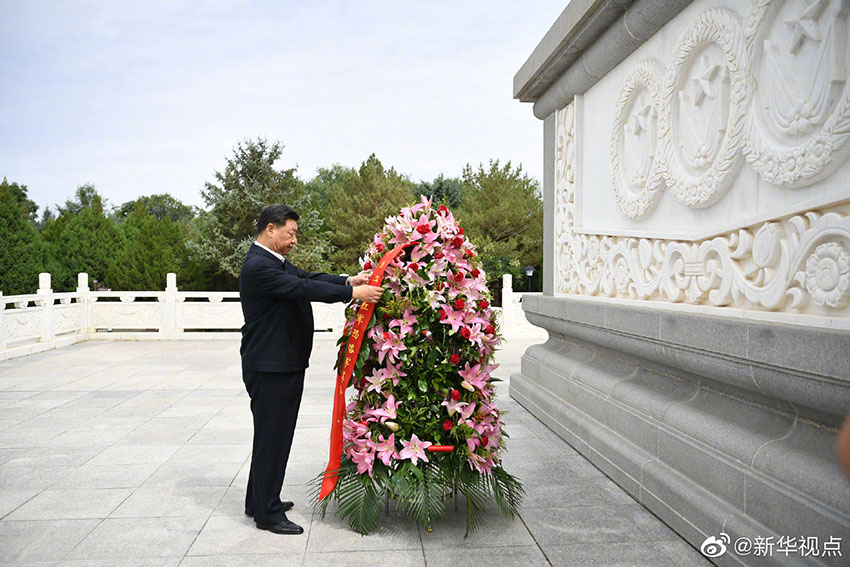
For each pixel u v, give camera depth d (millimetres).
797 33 2426
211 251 17266
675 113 3428
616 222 4293
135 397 6293
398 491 2885
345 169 39938
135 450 4355
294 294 2842
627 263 4055
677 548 2775
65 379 7375
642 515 3160
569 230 5199
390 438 2936
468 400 3021
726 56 2910
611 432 3885
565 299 5082
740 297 2859
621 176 4172
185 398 6246
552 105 5496
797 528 2234
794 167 2428
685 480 2979
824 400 2201
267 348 2920
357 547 2775
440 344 2994
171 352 9922
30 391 6617
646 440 3422
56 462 4066
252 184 18219
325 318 12047
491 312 3148
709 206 3141
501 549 2758
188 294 11883
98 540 2840
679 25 3408
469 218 18672
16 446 4453
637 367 3975
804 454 2340
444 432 3000
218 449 4383
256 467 2953
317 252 18156
